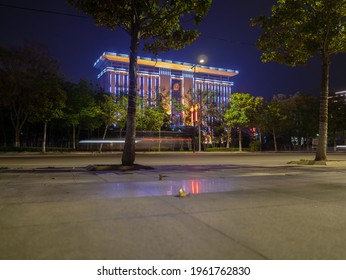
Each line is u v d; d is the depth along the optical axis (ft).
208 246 14.42
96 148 160.35
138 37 55.01
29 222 18.30
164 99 190.80
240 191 29.32
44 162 74.28
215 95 188.85
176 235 15.92
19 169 52.60
